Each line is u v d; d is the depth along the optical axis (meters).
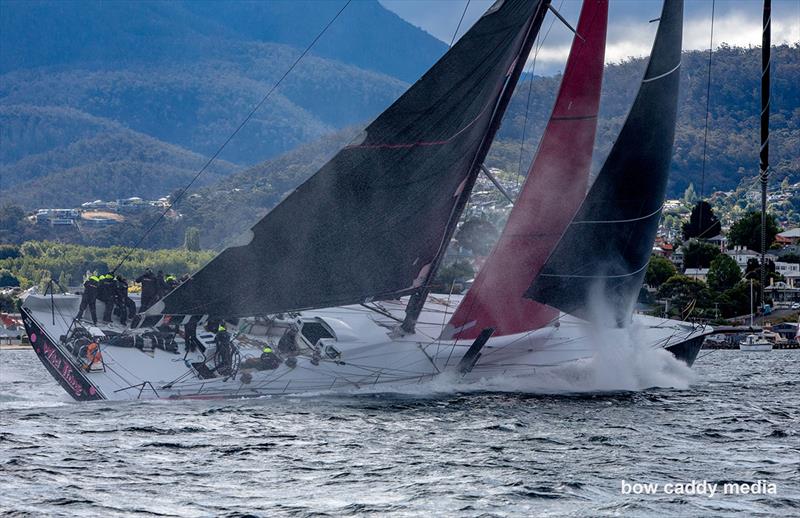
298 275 99.56
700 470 70.94
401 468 70.44
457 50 94.00
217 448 76.81
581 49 109.69
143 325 107.19
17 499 60.72
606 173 106.50
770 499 62.22
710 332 124.56
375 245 101.88
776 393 117.31
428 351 108.44
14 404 104.00
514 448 78.12
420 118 95.00
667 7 105.69
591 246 108.19
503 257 108.81
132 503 60.16
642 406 100.25
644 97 105.94
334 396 100.81
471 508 59.62
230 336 107.44
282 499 61.44
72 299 109.56
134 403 96.69
